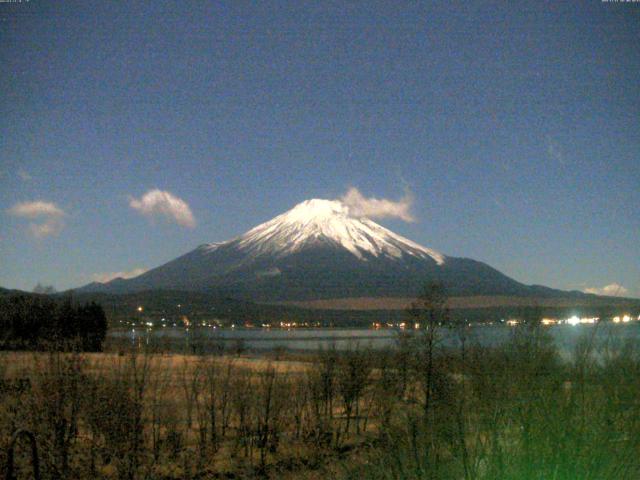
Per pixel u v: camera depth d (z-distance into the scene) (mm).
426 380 16469
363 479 9828
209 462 17969
